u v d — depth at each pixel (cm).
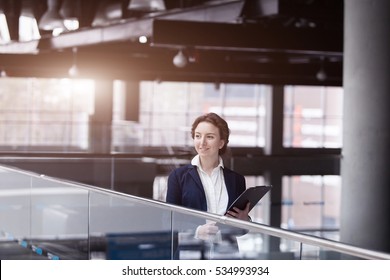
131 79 2034
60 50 1606
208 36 1184
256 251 450
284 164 1266
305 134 4931
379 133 858
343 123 902
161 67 1828
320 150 3144
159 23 1164
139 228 593
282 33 1230
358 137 875
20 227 855
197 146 459
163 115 3775
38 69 1791
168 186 468
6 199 873
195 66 1823
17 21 1531
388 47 848
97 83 2909
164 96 4034
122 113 3139
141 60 1814
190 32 1177
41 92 4016
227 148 468
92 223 682
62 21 1330
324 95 3653
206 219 425
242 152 3138
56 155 1144
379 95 855
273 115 3080
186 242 479
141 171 1803
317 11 1082
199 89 4956
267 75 1878
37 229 812
